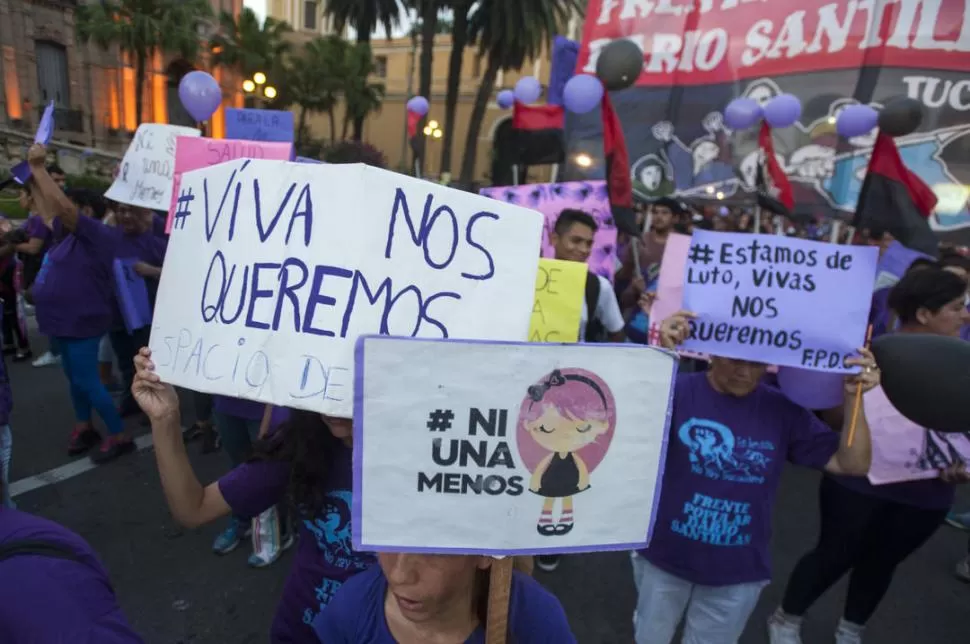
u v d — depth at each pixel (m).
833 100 5.54
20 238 5.63
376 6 27.91
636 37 6.19
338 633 1.15
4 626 0.82
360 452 0.95
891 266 4.88
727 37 5.90
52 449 4.23
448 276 1.18
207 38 30.22
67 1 24.72
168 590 2.95
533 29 23.17
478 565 1.07
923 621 3.15
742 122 5.15
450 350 0.94
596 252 4.40
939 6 5.00
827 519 2.58
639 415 1.01
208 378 1.26
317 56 32.62
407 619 1.09
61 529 0.94
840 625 2.80
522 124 6.71
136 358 1.36
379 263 1.16
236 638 2.68
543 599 1.12
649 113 6.30
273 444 1.52
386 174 1.16
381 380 0.93
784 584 3.37
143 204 3.68
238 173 1.29
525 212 1.20
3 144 15.26
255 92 30.77
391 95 40.91
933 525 2.47
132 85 27.72
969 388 1.30
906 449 2.34
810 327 1.83
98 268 3.85
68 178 15.41
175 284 1.37
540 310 2.49
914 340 1.39
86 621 0.85
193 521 1.44
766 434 1.98
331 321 1.16
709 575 2.00
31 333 6.96
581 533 1.02
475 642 1.10
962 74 5.00
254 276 1.24
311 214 1.20
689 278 1.97
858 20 5.31
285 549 3.33
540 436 0.98
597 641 2.84
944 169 5.16
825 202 5.85
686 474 2.01
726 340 1.92
